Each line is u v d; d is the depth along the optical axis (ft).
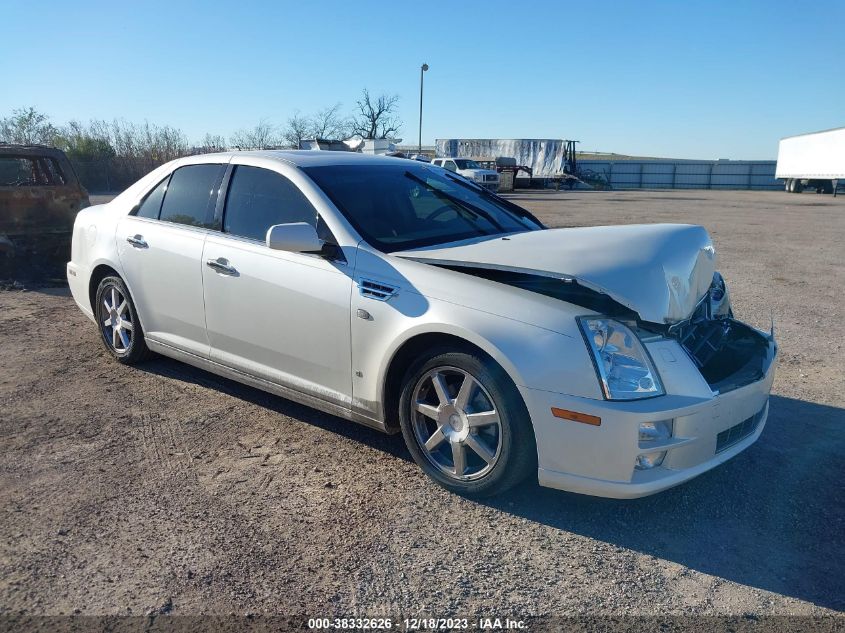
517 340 10.37
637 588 9.35
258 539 10.33
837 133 128.67
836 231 58.29
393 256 12.09
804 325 23.52
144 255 16.12
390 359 11.74
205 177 15.46
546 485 10.57
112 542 10.22
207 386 16.71
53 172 31.27
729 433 10.96
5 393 16.19
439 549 10.16
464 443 11.24
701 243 12.60
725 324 13.28
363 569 9.65
